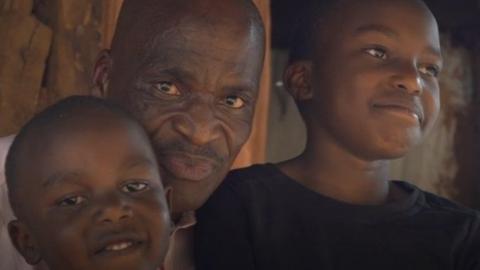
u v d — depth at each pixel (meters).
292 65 1.73
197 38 1.40
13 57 2.60
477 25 4.08
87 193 1.30
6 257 1.52
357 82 1.59
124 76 1.45
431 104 1.63
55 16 2.70
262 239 1.60
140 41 1.43
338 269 1.57
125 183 1.32
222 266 1.57
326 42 1.66
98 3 2.70
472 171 4.20
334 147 1.66
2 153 1.57
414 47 1.61
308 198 1.64
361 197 1.67
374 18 1.62
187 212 1.54
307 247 1.59
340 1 1.67
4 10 2.64
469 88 4.18
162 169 1.42
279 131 4.11
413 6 1.64
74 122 1.33
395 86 1.58
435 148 4.18
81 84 2.68
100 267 1.28
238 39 1.42
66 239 1.28
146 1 1.44
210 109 1.41
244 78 1.43
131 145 1.33
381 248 1.58
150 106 1.41
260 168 1.73
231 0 1.44
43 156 1.31
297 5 3.81
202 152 1.42
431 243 1.59
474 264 1.59
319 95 1.66
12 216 1.52
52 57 2.68
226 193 1.66
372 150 1.60
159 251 1.33
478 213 1.69
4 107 2.57
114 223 1.28
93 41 2.68
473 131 4.19
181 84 1.41
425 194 1.76
